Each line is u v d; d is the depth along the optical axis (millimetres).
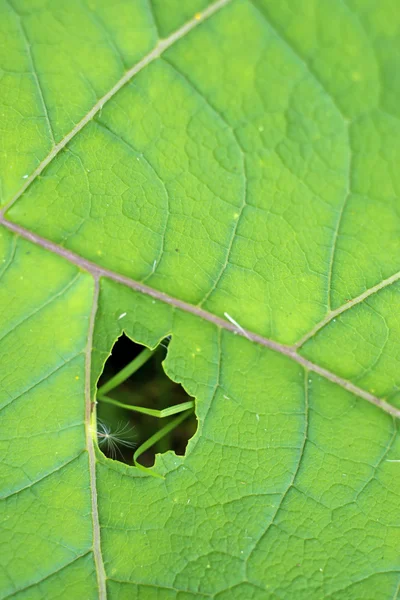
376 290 363
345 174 355
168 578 374
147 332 370
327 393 371
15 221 368
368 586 373
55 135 362
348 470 372
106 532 374
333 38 347
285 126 354
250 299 367
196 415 372
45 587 374
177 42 352
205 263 366
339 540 373
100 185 364
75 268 369
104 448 378
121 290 370
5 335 371
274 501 373
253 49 350
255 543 373
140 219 365
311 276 364
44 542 374
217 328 370
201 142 358
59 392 372
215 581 373
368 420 370
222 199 361
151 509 373
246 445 372
